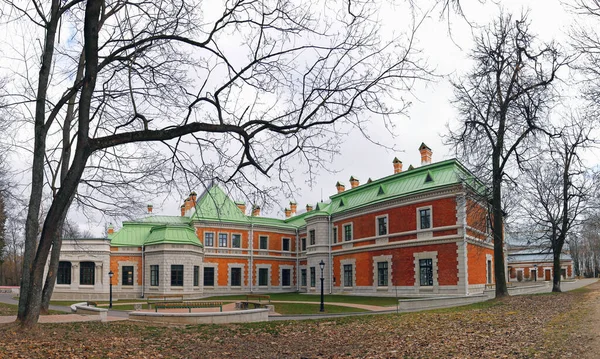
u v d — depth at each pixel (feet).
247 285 193.47
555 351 34.86
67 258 159.22
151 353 41.22
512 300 84.53
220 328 60.59
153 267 166.71
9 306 94.43
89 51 40.24
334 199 180.45
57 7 49.60
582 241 289.33
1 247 199.41
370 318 71.10
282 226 206.28
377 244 147.43
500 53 88.33
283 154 39.27
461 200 110.52
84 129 40.91
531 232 149.38
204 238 186.60
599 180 108.06
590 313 58.03
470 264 125.80
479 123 89.81
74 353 38.55
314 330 58.95
